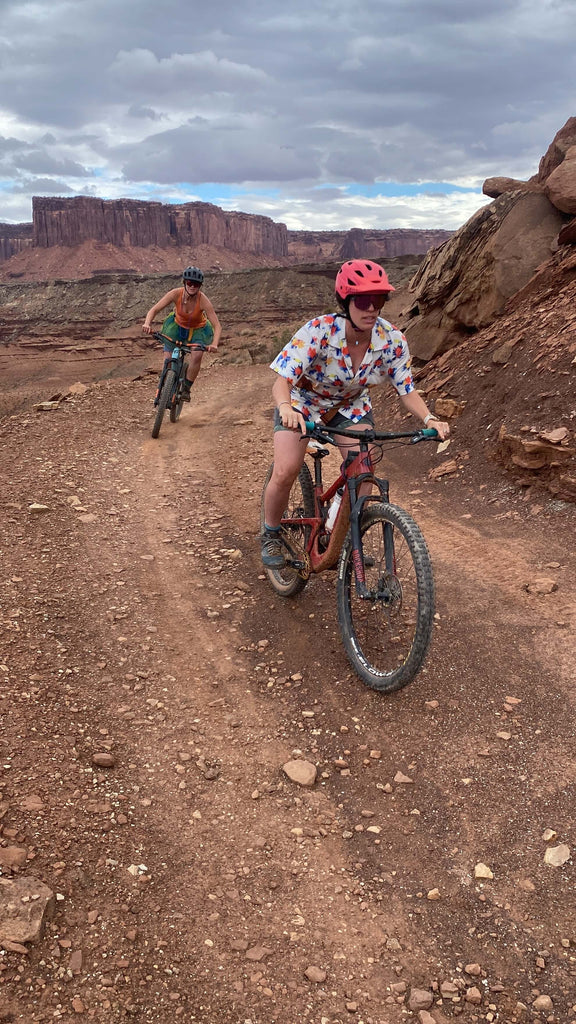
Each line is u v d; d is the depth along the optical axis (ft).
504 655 12.62
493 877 8.16
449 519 19.99
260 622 14.21
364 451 11.68
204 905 7.59
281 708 11.44
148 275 629.92
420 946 7.32
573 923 7.50
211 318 30.12
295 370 11.18
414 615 11.21
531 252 31.73
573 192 30.89
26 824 8.13
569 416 20.44
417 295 40.63
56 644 12.65
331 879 8.17
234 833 8.77
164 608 14.73
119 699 11.34
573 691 11.50
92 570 16.21
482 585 15.46
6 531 17.89
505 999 6.73
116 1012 6.15
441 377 29.86
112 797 9.04
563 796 9.30
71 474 23.48
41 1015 5.95
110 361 407.85
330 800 9.48
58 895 7.26
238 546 18.11
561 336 24.25
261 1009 6.45
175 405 31.65
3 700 10.51
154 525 19.67
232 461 26.63
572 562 16.05
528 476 20.40
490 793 9.46
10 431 29.17
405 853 8.58
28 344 498.69
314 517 13.60
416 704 11.37
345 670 12.41
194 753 10.23
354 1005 6.59
